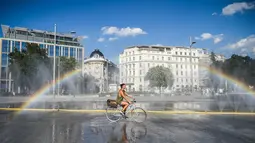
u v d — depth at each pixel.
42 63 59.91
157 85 83.75
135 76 129.00
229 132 8.62
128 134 8.27
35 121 11.42
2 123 10.80
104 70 135.62
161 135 8.11
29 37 107.00
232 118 12.65
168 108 19.23
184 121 11.48
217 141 7.23
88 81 91.25
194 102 29.03
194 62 133.50
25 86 60.28
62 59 65.94
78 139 7.49
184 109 18.33
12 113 15.23
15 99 35.69
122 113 11.41
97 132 8.63
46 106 21.69
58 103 26.94
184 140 7.36
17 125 10.20
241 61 50.19
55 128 9.45
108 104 11.59
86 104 24.88
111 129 9.25
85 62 137.00
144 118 11.39
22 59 57.66
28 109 17.98
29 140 7.33
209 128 9.48
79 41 122.75
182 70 131.12
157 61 128.62
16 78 59.94
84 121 11.43
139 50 129.38
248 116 13.62
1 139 7.46
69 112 15.88
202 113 15.25
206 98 39.25
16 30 105.12
